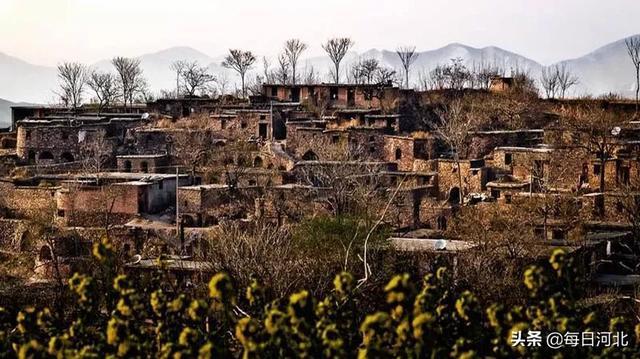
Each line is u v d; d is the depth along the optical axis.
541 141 103.25
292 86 128.38
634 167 87.62
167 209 91.69
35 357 27.02
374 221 66.75
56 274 69.88
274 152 103.19
